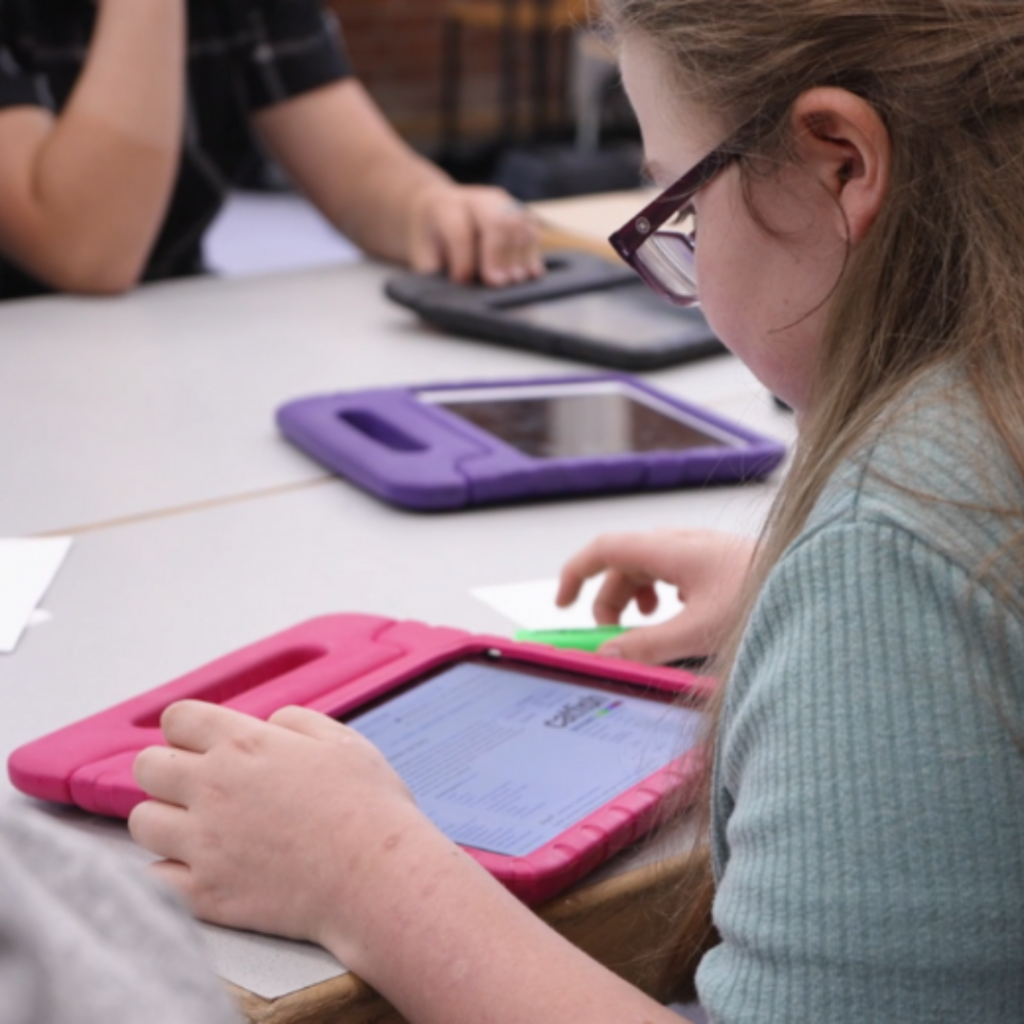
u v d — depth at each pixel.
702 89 0.78
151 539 1.38
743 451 1.54
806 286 0.79
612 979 0.73
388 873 0.77
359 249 2.48
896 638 0.66
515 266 2.13
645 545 1.21
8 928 0.38
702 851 0.86
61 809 0.94
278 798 0.81
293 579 1.31
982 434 0.68
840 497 0.69
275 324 2.08
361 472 1.50
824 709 0.66
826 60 0.74
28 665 1.14
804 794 0.66
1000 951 0.64
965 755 0.64
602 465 1.50
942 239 0.73
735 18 0.76
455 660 1.07
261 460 1.59
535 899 0.82
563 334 1.91
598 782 0.91
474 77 7.62
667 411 1.69
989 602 0.65
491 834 0.85
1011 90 0.72
